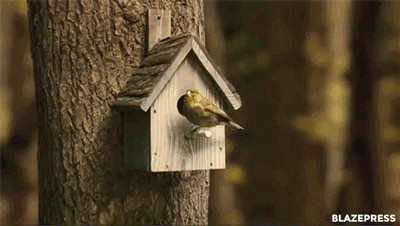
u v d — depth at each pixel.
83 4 6.67
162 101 6.32
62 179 6.70
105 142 6.71
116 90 6.69
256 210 15.88
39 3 6.86
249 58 15.98
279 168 15.59
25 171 16.41
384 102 18.44
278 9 15.35
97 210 6.69
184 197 6.99
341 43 15.09
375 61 18.28
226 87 6.54
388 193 18.38
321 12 14.78
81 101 6.68
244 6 16.62
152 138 6.27
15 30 16.48
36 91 7.04
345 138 17.12
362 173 18.64
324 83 14.91
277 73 15.34
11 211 16.31
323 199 15.33
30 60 16.64
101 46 6.68
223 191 15.09
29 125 16.45
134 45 6.75
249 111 15.91
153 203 6.85
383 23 18.22
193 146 6.46
